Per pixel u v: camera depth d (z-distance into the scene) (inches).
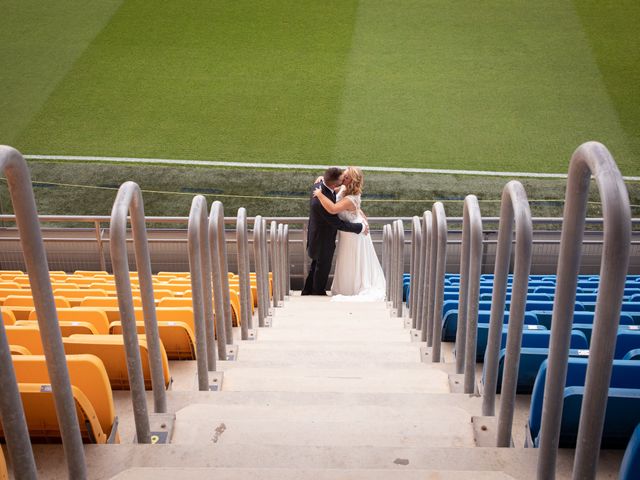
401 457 66.1
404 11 678.5
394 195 446.6
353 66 596.1
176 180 461.7
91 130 518.9
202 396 92.4
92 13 677.3
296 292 329.1
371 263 281.4
